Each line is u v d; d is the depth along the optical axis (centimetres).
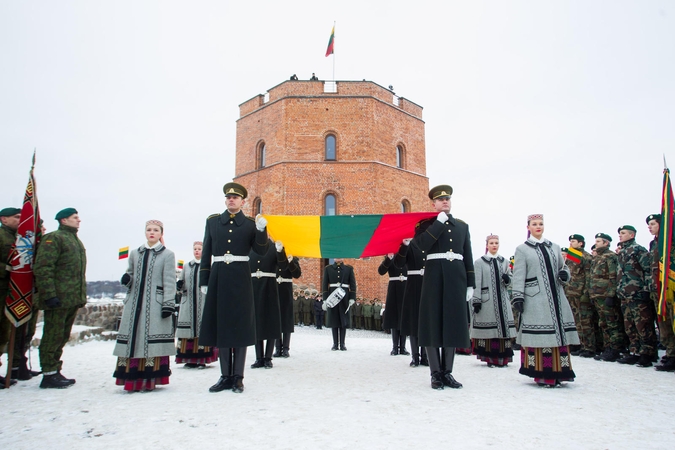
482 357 860
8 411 488
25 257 641
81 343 1266
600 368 809
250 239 634
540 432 403
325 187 2798
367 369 794
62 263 650
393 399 539
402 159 3066
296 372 762
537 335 618
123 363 596
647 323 833
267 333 837
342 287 1152
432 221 690
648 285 823
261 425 427
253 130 3041
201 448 363
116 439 388
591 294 958
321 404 513
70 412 483
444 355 634
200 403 523
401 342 1036
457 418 450
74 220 686
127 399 548
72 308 669
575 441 378
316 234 876
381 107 2922
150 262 618
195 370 812
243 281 617
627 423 434
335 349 1149
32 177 663
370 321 2231
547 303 625
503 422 436
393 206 2892
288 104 2856
